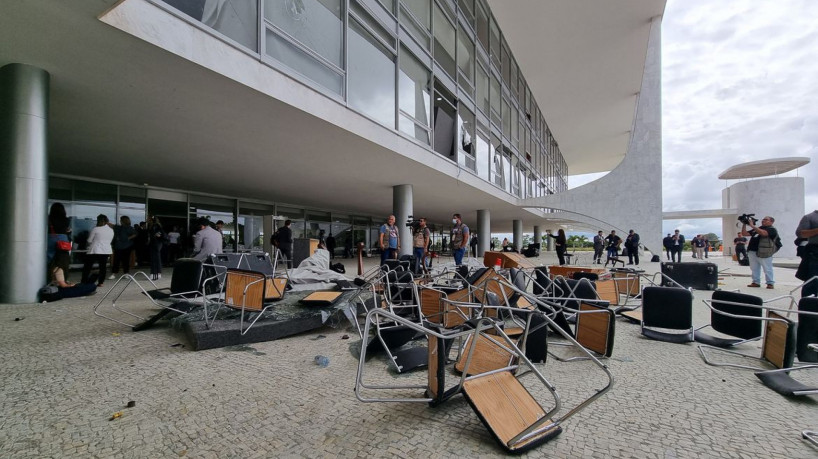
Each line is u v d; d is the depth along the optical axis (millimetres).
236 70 5164
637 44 17406
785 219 24797
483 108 15734
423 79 10953
